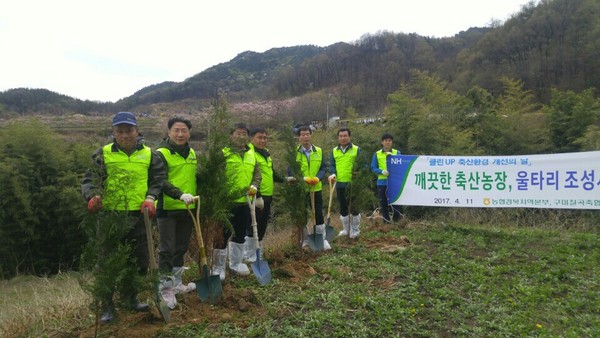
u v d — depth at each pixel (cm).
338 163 791
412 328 418
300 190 669
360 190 783
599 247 698
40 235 1499
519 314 453
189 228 484
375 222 957
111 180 366
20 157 1502
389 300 479
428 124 1259
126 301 388
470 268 599
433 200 883
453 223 925
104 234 355
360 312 447
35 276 1398
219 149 491
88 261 354
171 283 454
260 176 595
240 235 572
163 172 442
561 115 1280
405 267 607
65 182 1516
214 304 463
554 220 945
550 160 802
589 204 778
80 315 471
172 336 394
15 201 1443
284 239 899
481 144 1362
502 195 837
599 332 409
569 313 464
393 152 942
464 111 1397
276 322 425
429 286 530
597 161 771
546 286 530
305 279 555
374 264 620
